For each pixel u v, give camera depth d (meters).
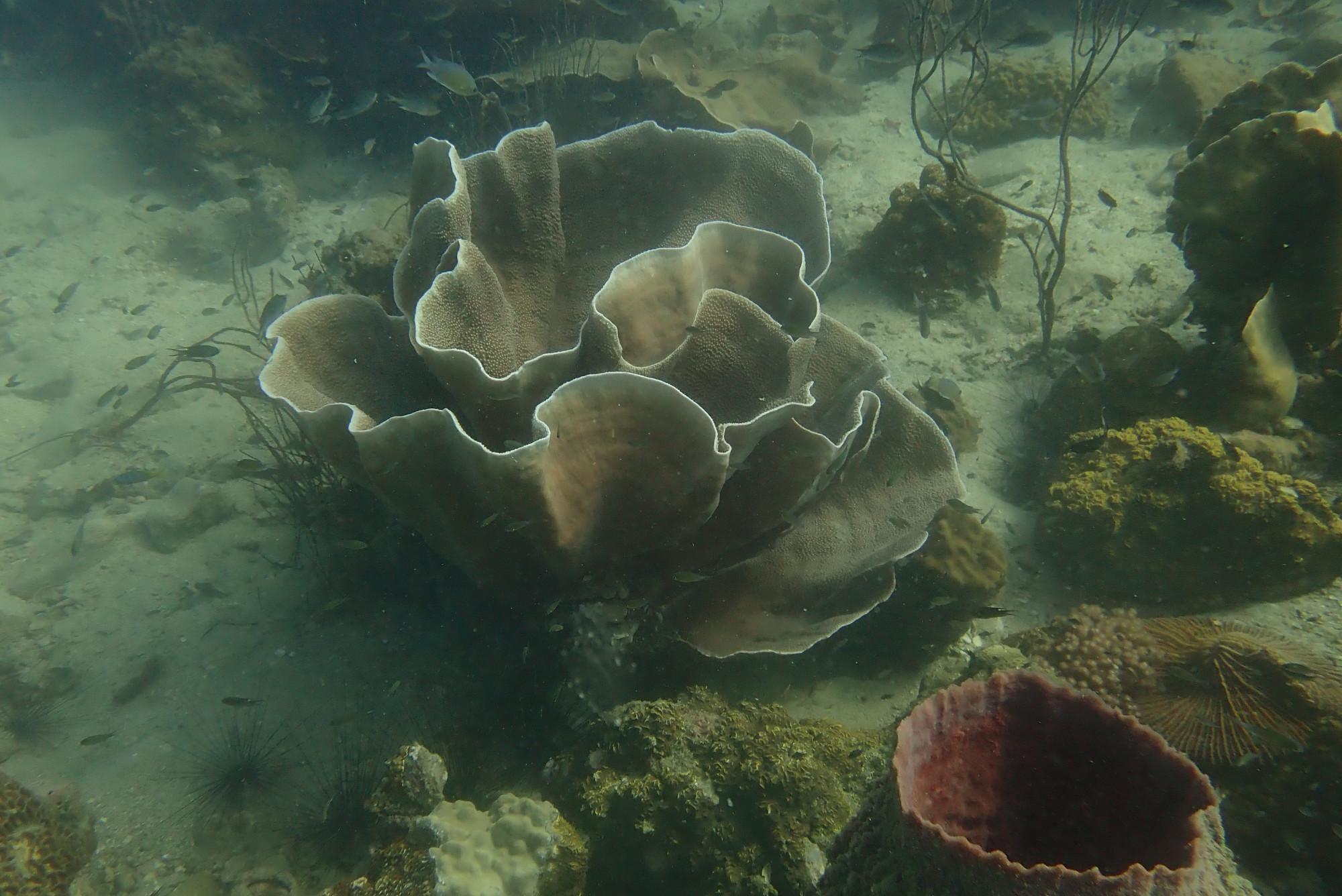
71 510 2.67
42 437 2.97
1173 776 1.08
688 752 1.45
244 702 1.83
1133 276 2.52
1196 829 1.04
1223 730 1.51
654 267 1.62
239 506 2.43
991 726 1.17
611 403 1.41
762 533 1.67
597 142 1.93
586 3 3.78
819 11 4.83
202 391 2.98
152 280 3.88
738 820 1.38
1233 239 1.91
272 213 3.89
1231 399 1.95
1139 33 4.14
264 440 2.34
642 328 1.63
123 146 4.67
